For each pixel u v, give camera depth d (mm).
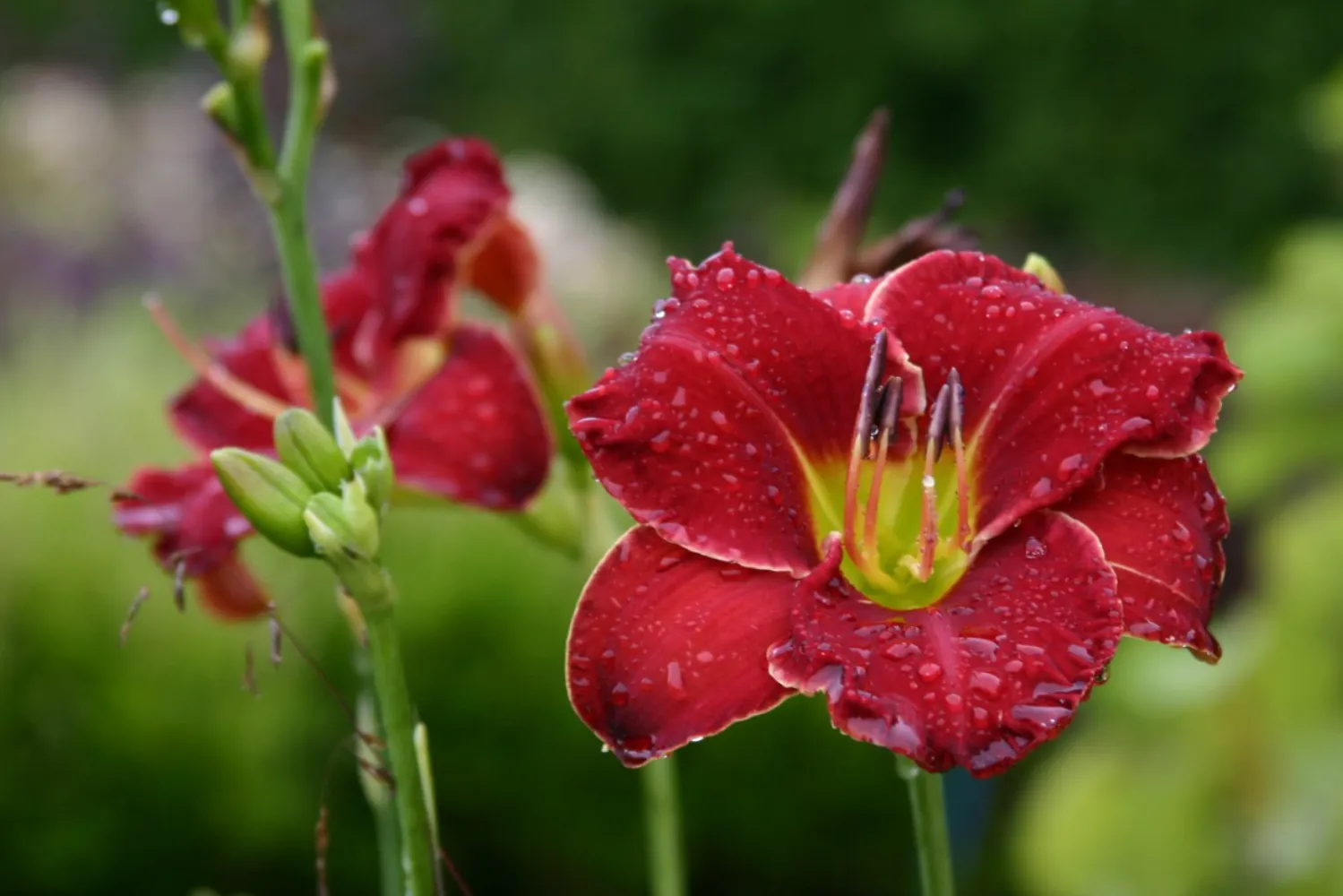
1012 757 676
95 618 1496
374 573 692
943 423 720
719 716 691
